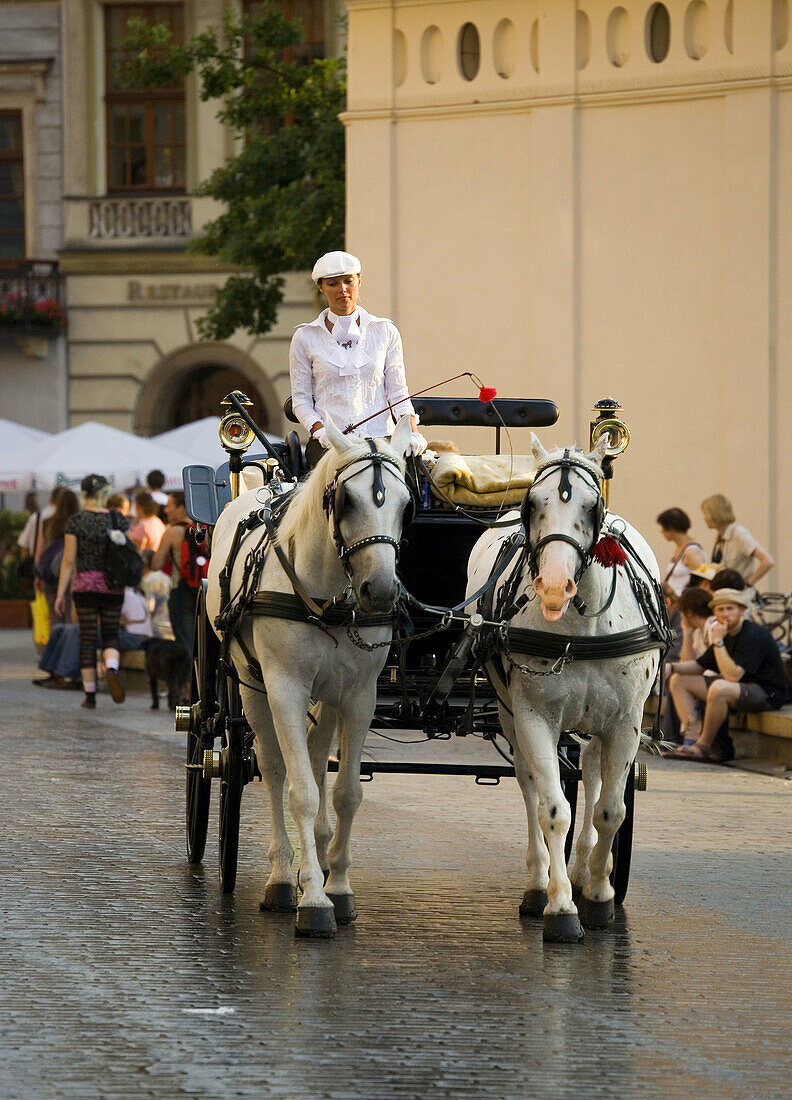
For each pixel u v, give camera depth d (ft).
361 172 73.92
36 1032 24.11
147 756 54.95
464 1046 23.67
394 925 31.35
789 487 66.13
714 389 67.72
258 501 34.47
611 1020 25.14
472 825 43.24
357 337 34.30
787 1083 22.35
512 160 71.26
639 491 69.56
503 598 30.68
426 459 36.22
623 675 30.12
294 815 30.32
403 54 73.36
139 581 71.00
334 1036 24.06
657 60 68.90
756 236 66.44
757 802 47.42
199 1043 23.63
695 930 31.42
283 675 30.37
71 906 32.50
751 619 59.93
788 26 65.87
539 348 70.74
